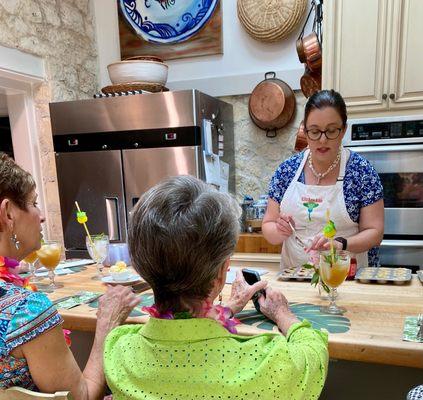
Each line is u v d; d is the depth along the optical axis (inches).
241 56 112.0
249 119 113.5
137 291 50.8
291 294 46.3
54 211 108.3
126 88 100.7
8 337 28.5
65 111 100.0
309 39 89.4
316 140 61.5
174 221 25.0
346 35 85.4
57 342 30.3
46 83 102.7
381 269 53.9
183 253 24.7
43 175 107.3
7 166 33.0
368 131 85.2
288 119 106.5
